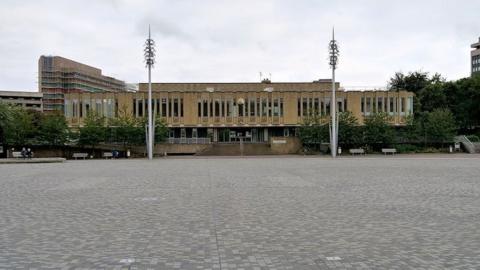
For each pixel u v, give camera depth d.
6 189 20.42
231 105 84.75
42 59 142.75
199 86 93.75
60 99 142.00
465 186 20.52
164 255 8.58
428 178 24.86
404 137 72.44
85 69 145.88
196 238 9.98
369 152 69.38
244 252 8.76
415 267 7.76
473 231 10.66
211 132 86.44
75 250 9.03
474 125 92.19
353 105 84.50
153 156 66.06
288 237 10.04
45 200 16.48
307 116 77.62
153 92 83.81
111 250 8.99
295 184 21.88
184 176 27.33
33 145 65.69
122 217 12.70
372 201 15.68
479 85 85.50
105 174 29.81
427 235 10.23
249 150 71.62
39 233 10.67
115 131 67.62
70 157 66.56
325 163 42.53
